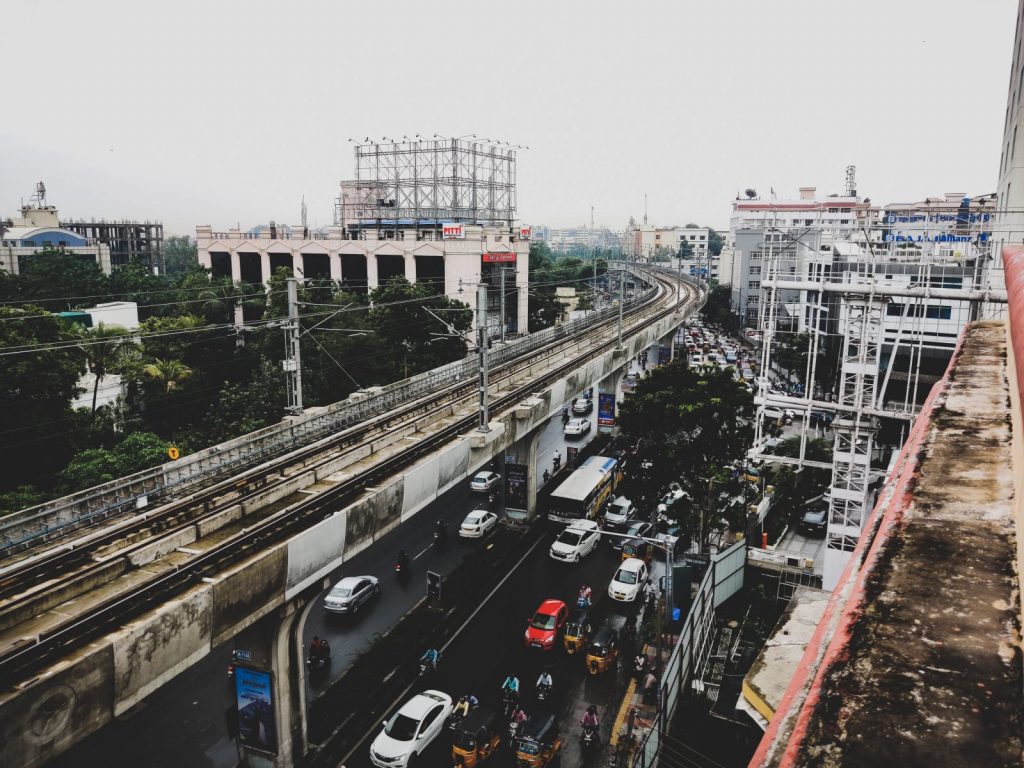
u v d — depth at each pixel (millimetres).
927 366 44000
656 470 34750
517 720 21828
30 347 30656
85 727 13711
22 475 33312
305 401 41031
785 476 40125
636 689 24328
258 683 19625
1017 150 34219
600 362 44781
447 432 29031
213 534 19359
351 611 28359
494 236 70625
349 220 97250
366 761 20875
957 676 2158
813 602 7129
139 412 41938
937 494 3705
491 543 34812
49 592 15297
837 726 2010
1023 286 5266
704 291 93500
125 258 116188
